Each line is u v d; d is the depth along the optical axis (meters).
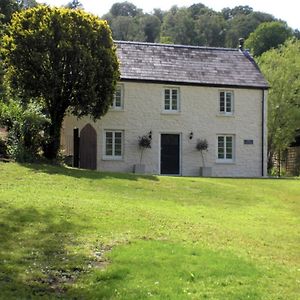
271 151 42.31
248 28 68.31
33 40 22.16
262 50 58.03
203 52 30.97
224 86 29.38
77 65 22.30
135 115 28.11
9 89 22.91
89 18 23.02
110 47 23.58
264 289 7.26
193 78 29.05
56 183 16.59
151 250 8.86
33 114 21.66
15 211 11.19
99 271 7.64
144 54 29.55
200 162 28.95
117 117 27.84
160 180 19.91
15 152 21.38
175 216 12.63
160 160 28.41
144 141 27.83
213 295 6.84
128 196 15.63
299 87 41.31
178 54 30.27
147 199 15.47
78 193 14.87
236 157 29.52
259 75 30.48
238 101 29.75
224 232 11.23
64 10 22.84
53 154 22.92
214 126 29.27
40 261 8.04
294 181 24.09
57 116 23.36
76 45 22.17
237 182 22.36
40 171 18.66
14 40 22.44
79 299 6.59
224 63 30.61
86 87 22.61
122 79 27.69
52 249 8.70
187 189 18.39
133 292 6.79
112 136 27.86
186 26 69.00
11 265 7.71
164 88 28.73
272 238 11.16
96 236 9.70
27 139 22.05
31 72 22.31
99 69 22.80
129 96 28.08
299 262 9.18
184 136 28.81
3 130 24.42
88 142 27.17
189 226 11.51
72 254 8.46
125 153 27.86
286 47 45.75
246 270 8.10
